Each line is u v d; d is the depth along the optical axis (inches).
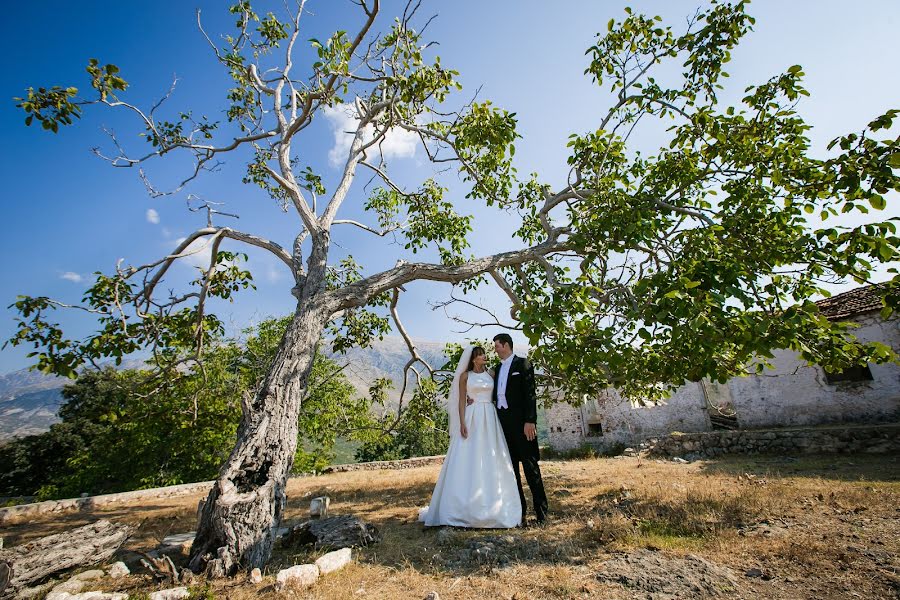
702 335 137.2
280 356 187.0
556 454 627.8
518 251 253.1
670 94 242.5
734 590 92.0
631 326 167.8
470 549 132.7
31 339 213.0
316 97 234.1
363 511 235.9
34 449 1232.8
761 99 213.2
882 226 137.7
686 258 178.4
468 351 196.1
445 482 177.2
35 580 126.4
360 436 538.0
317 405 636.7
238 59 298.5
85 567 142.3
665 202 215.9
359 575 119.0
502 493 168.1
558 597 95.9
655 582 98.4
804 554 106.8
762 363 169.3
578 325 142.3
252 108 339.0
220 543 135.8
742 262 173.9
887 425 353.7
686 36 237.8
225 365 484.1
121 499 427.5
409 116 287.6
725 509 156.4
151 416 312.5
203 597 109.8
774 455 382.6
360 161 321.7
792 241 172.2
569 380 252.8
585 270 209.6
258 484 153.8
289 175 263.1
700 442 441.4
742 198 209.0
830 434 366.9
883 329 420.5
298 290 223.3
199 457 714.2
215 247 263.9
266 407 169.8
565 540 136.6
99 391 1257.4
